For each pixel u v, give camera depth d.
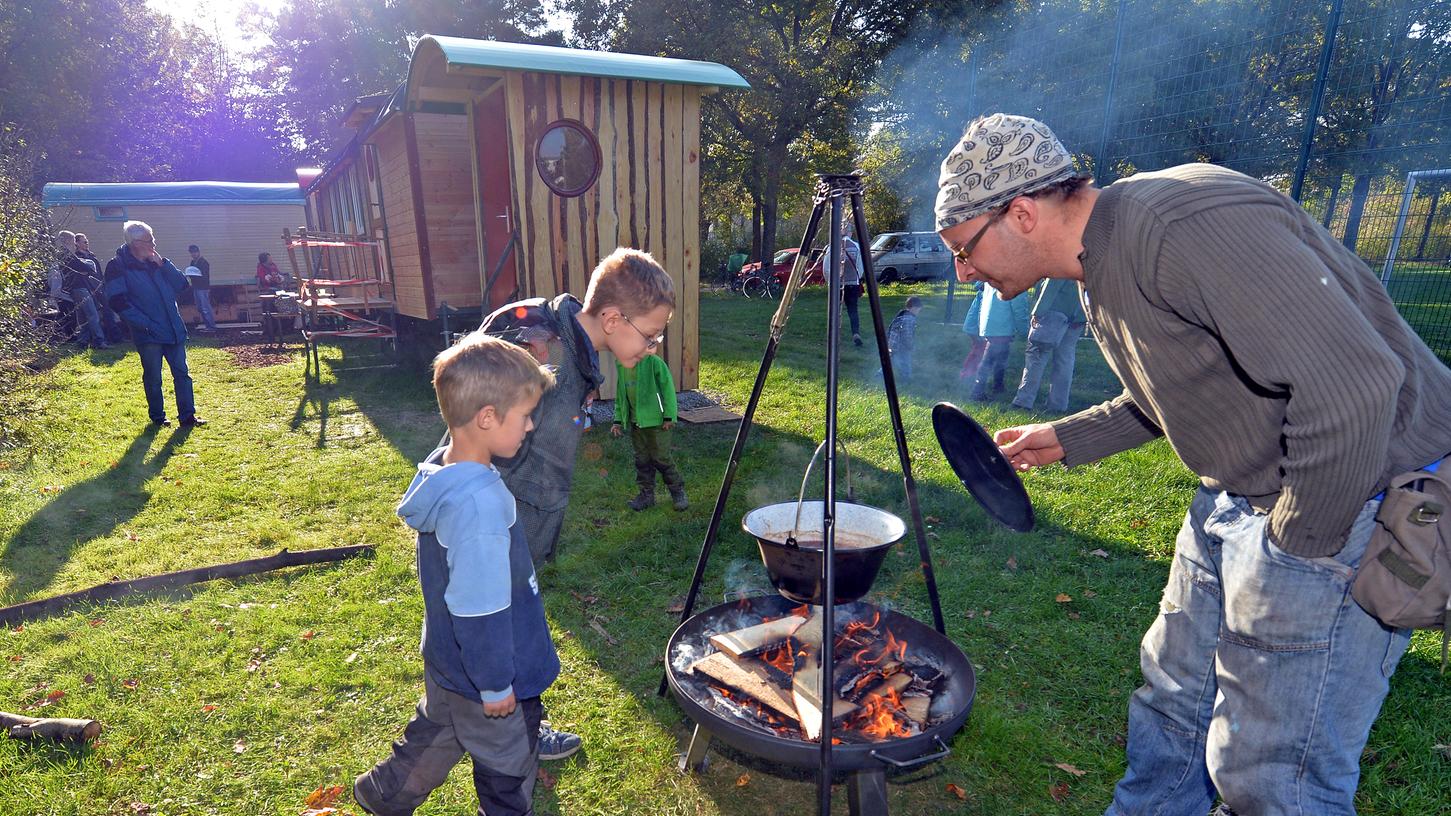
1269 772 1.55
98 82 29.17
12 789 2.48
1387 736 2.61
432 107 8.18
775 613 2.84
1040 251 1.58
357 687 3.07
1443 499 1.29
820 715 2.13
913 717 2.16
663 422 4.78
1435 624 1.31
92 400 8.34
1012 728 2.76
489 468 1.77
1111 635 3.35
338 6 39.84
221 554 4.41
